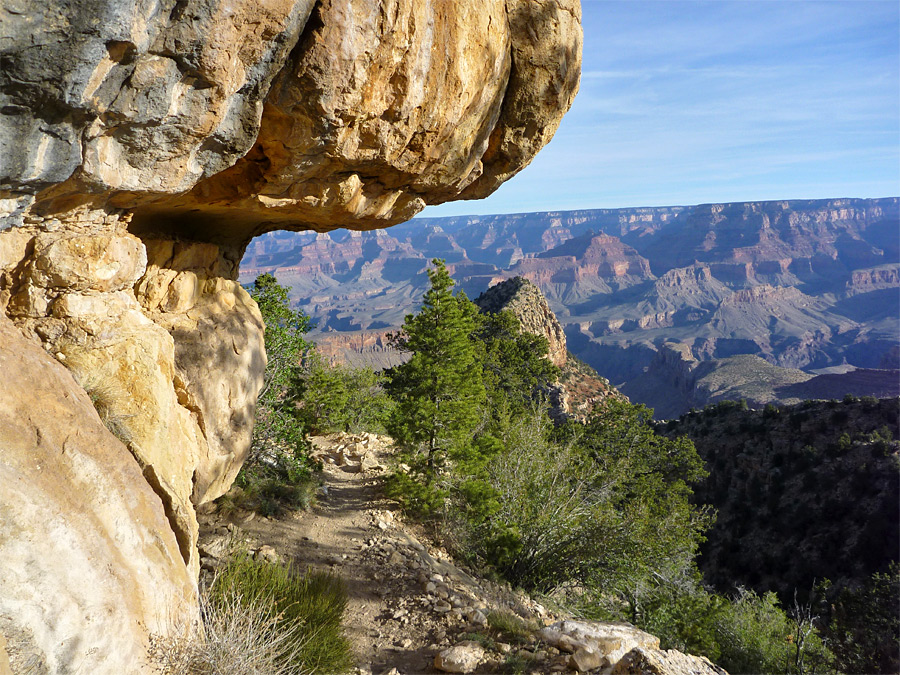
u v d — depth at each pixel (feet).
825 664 59.88
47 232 16.19
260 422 44.37
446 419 53.26
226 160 16.69
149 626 15.29
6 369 14.62
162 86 13.42
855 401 160.45
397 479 48.88
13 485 13.12
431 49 18.65
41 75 11.34
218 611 19.63
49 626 12.52
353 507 46.68
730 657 59.98
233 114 15.62
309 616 24.50
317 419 68.74
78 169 13.74
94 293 17.58
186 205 20.97
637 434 119.75
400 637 28.84
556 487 56.08
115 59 12.21
